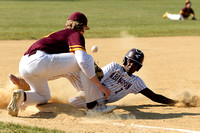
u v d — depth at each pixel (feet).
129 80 48.26
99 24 186.39
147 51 114.01
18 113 44.47
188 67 88.74
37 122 39.55
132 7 307.78
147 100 55.98
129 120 41.96
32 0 391.24
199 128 38.27
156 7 309.01
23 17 214.48
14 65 86.48
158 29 174.70
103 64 86.33
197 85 67.92
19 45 119.44
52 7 293.02
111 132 35.81
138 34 156.15
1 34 141.59
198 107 50.57
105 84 47.67
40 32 150.51
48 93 45.78
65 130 35.81
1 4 328.29
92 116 43.55
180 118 43.24
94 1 377.91
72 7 293.02
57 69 41.86
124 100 55.83
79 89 47.29
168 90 63.31
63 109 46.93
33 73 41.98
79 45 41.27
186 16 223.10
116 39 138.82
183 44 132.16
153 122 41.04
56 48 42.52
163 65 90.99
